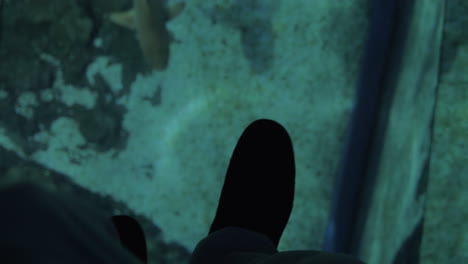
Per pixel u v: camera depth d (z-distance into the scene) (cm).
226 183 144
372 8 234
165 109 270
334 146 239
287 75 249
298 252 69
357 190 216
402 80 207
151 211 268
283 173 147
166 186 268
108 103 277
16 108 284
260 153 149
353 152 222
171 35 266
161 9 213
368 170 213
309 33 246
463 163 188
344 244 213
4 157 282
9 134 282
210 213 261
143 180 271
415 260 186
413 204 192
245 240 107
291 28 249
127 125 275
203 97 263
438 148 190
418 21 205
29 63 280
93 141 277
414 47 204
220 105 260
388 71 215
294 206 244
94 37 276
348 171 222
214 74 261
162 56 219
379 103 216
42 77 280
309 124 244
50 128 282
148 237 266
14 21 279
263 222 134
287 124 248
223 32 260
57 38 276
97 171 277
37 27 277
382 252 190
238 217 132
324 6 243
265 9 254
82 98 279
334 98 241
